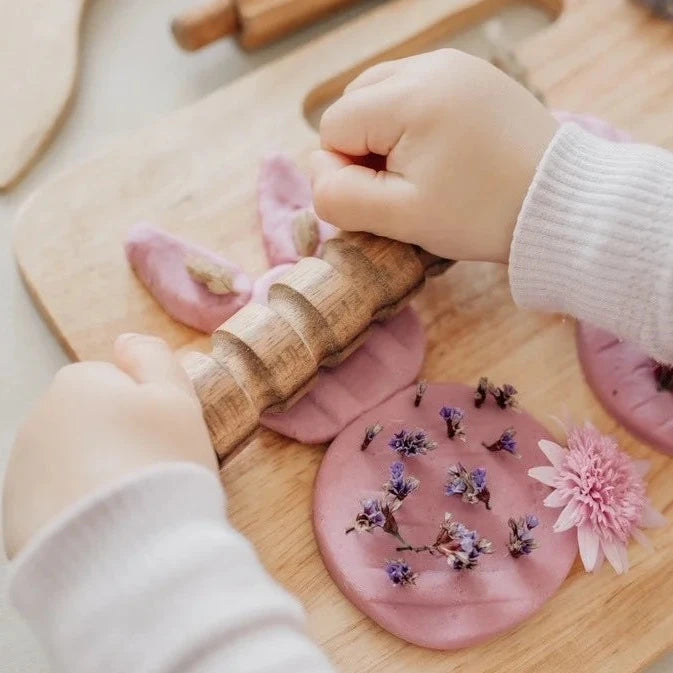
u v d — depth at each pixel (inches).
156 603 12.2
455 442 15.8
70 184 17.6
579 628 15.1
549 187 15.0
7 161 18.1
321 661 12.6
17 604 12.7
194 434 13.8
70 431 13.3
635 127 18.4
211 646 12.1
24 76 18.5
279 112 18.4
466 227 15.4
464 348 16.8
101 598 12.3
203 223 17.4
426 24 19.2
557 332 16.9
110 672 12.1
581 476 15.4
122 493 12.5
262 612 12.4
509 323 16.9
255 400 14.9
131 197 17.6
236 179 17.8
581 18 19.3
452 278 17.2
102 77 19.3
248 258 17.2
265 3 18.9
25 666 15.4
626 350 16.4
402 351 16.3
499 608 14.9
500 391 16.0
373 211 15.4
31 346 17.2
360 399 16.0
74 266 17.0
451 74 15.3
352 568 15.0
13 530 13.1
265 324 15.1
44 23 18.8
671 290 14.5
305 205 17.4
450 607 14.9
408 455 15.5
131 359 14.3
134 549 12.4
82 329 16.6
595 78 18.8
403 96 15.3
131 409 13.5
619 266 14.7
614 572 15.4
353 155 16.0
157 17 19.9
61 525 12.4
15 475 13.3
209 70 19.5
